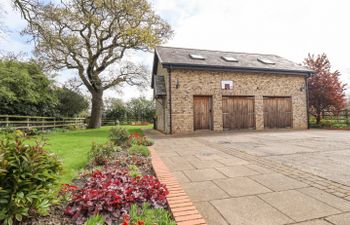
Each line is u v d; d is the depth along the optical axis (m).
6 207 1.67
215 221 1.97
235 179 3.17
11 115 11.55
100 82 16.02
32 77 13.83
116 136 6.05
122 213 2.01
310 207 2.21
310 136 8.29
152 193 2.33
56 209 2.12
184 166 3.97
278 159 4.38
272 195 2.54
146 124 23.95
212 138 8.26
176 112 10.45
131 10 12.80
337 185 2.83
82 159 4.43
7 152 1.77
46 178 1.96
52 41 9.95
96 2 11.68
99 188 2.39
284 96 12.22
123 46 15.27
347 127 11.60
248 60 12.74
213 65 10.70
